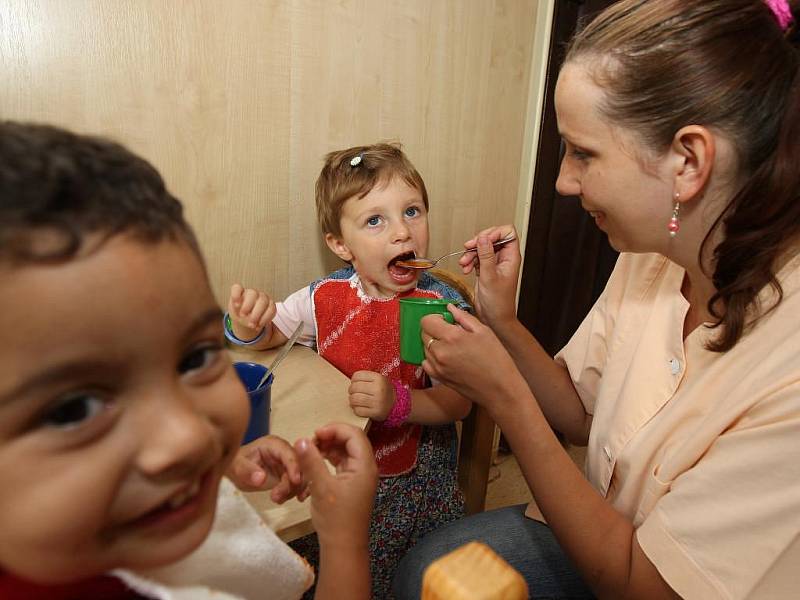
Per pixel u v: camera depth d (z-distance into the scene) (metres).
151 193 0.32
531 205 1.77
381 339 1.18
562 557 0.96
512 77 1.59
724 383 0.68
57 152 0.28
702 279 0.76
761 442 0.56
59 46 0.92
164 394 0.29
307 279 1.36
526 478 0.74
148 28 0.99
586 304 2.06
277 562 0.51
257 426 0.72
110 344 0.27
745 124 0.61
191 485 0.32
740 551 0.56
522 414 0.73
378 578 1.09
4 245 0.24
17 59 0.90
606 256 2.03
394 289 1.19
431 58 1.39
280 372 1.05
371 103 1.32
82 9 0.92
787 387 0.56
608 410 0.88
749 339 0.66
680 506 0.61
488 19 1.47
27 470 0.26
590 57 0.68
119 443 0.28
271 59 1.14
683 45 0.61
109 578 0.35
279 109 1.19
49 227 0.25
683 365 0.77
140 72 1.00
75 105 0.96
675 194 0.67
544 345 2.06
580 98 0.69
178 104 1.06
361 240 1.15
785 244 0.64
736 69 0.60
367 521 0.53
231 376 0.36
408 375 1.19
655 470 0.72
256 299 1.08
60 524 0.27
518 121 1.66
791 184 0.60
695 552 0.59
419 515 1.15
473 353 0.73
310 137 1.25
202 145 1.11
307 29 1.17
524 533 1.00
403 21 1.31
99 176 0.29
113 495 0.28
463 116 1.52
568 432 1.11
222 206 1.17
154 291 0.28
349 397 0.94
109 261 0.26
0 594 0.32
